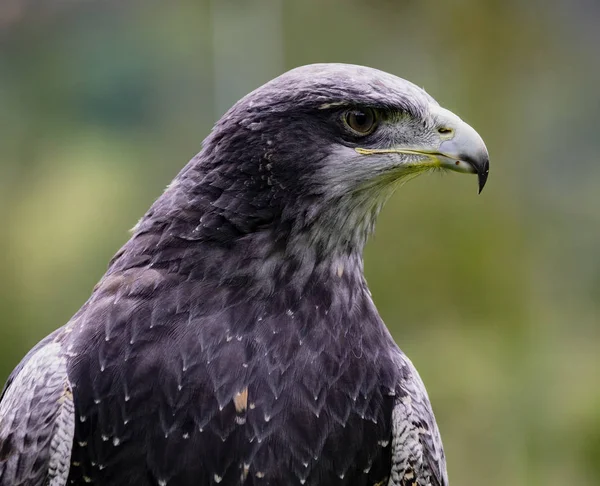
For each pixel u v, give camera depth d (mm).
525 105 16000
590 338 15328
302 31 15039
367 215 5785
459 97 15398
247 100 5578
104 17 19156
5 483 5250
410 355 14008
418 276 14422
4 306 15141
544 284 15594
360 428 5336
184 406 5109
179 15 18688
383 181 5793
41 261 15703
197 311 5309
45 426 5160
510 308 14570
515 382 13930
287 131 5504
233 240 5445
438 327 14312
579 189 16828
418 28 15430
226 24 15250
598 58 17031
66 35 19312
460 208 14609
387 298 14336
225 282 5395
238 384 5172
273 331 5332
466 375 13828
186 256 5430
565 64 16797
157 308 5297
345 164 5590
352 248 5707
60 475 5145
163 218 5566
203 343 5223
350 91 5613
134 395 5113
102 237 16062
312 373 5289
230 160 5496
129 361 5164
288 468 5145
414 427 5504
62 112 18922
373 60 15227
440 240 14461
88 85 18938
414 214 14508
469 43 15430
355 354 5434
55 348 5414
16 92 18984
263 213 5461
